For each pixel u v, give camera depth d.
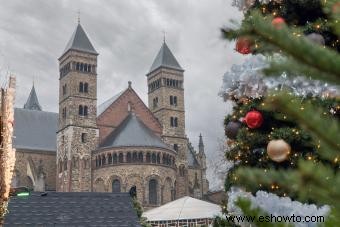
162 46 94.06
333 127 1.48
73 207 21.58
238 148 8.57
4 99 13.43
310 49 1.51
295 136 7.28
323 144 1.50
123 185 73.31
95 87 81.50
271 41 1.57
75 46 82.00
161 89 89.25
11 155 14.67
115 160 75.00
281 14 8.26
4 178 14.64
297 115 1.52
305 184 1.44
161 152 75.88
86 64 81.94
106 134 80.50
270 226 1.58
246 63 7.27
